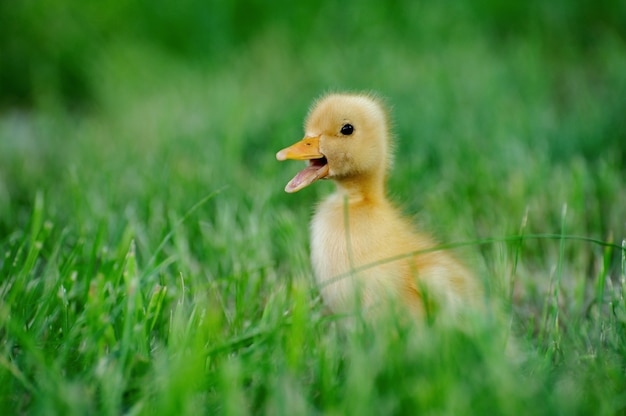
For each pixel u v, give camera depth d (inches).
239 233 324.8
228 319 251.1
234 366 192.2
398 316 219.8
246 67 656.4
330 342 217.6
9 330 219.1
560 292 287.1
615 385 199.6
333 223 254.5
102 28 727.1
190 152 455.5
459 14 700.7
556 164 411.5
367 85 558.9
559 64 634.2
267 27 716.0
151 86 641.6
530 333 232.7
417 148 432.8
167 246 311.4
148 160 436.1
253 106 537.0
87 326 215.9
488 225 348.8
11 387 197.9
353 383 184.9
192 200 364.2
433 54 630.5
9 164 467.5
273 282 277.0
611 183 363.6
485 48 642.2
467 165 403.5
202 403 190.2
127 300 219.6
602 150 418.0
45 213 354.3
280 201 369.4
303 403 185.9
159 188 380.5
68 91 692.1
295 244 296.7
